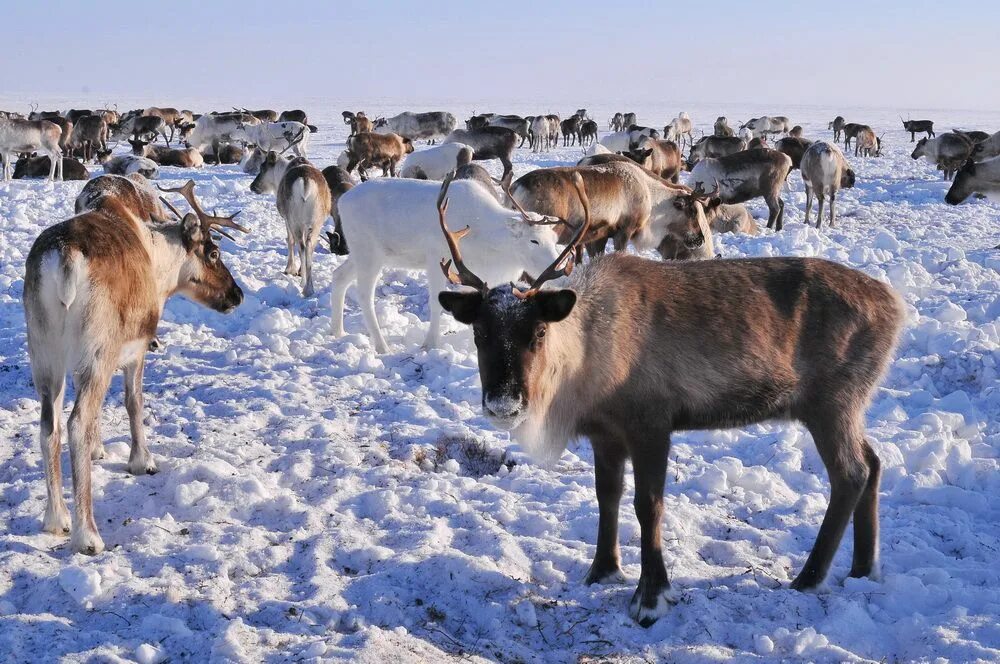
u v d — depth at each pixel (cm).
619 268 516
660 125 10812
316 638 436
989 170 1961
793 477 662
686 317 499
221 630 433
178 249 710
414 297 1192
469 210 918
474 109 17400
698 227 1299
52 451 542
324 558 520
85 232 543
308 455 658
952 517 602
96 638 433
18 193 2058
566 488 628
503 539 543
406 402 779
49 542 532
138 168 2798
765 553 551
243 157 3712
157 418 746
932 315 1034
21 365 878
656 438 496
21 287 1175
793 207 2336
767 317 505
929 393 797
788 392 511
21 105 15738
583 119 6144
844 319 510
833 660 442
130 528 553
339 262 1434
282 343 949
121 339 552
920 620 473
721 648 453
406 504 594
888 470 660
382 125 4634
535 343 459
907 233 1789
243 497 588
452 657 433
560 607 488
